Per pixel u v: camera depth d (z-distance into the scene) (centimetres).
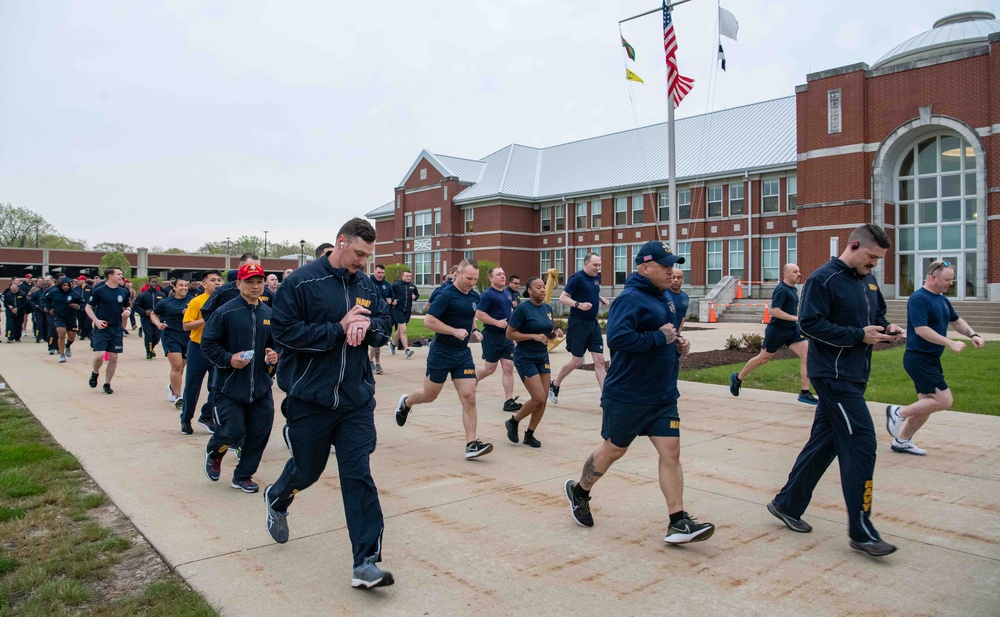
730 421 824
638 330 422
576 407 946
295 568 401
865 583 376
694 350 1673
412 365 1460
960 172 2722
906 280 2888
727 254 3678
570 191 4412
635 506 511
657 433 429
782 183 3456
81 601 359
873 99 2819
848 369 422
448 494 544
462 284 652
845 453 418
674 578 385
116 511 509
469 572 395
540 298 689
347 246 390
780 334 935
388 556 418
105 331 1057
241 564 406
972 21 3156
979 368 1196
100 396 1039
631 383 429
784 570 394
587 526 467
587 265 924
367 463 381
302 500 531
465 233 4912
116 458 660
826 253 2930
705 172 3716
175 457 665
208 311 683
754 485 562
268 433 559
